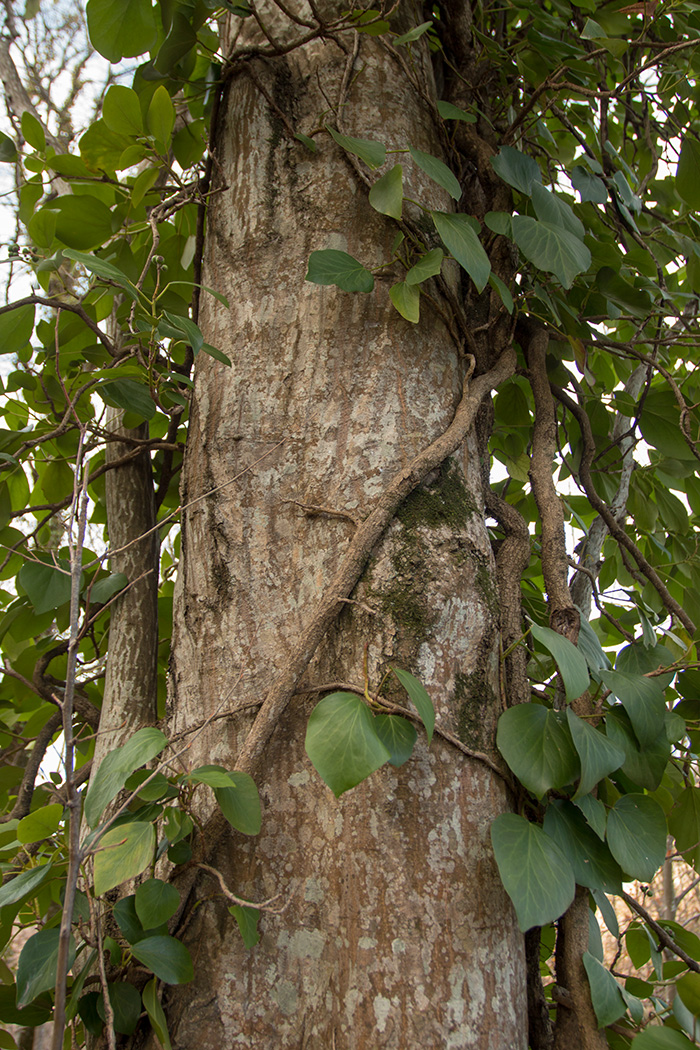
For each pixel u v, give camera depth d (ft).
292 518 3.68
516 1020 3.15
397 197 3.65
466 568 3.57
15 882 3.22
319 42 4.33
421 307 4.02
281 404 3.85
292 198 4.12
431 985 2.99
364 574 3.42
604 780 4.10
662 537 6.75
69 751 2.71
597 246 5.10
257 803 3.00
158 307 5.04
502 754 3.18
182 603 3.92
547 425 4.75
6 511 5.05
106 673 4.75
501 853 2.93
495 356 4.55
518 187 4.29
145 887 3.02
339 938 3.09
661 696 3.60
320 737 2.74
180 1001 3.15
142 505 5.22
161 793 3.01
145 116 4.91
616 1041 3.56
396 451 3.68
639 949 4.87
